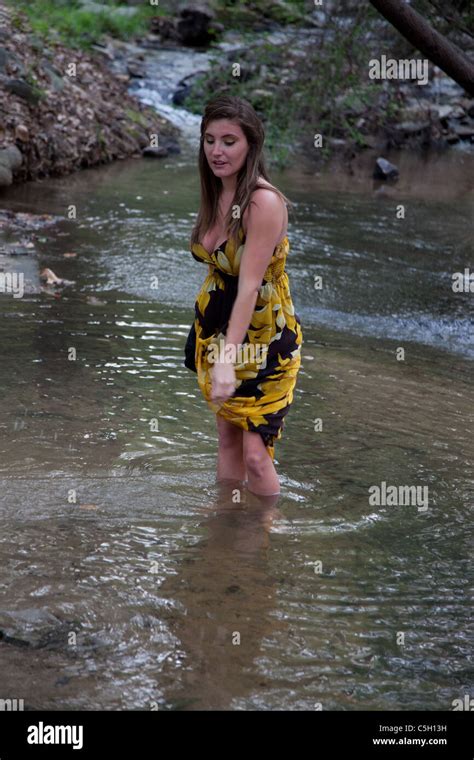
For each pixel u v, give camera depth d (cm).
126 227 921
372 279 820
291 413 501
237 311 354
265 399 383
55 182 1096
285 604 316
